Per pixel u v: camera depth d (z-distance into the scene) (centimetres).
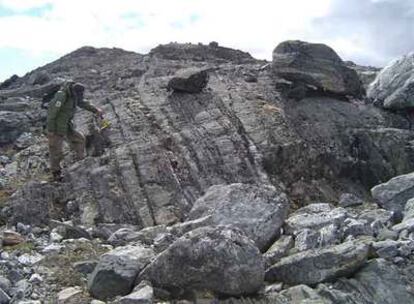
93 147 1266
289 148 1232
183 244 687
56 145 1176
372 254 750
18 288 690
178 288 686
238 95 1444
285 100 1443
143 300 642
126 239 884
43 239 913
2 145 1471
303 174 1234
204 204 895
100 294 689
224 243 684
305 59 1516
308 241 798
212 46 2319
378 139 1307
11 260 784
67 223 975
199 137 1259
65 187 1113
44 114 1577
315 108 1424
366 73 1755
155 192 1094
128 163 1165
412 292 691
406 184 998
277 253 780
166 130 1303
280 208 861
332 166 1274
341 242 800
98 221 1036
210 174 1169
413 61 1505
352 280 707
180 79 1452
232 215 852
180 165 1184
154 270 693
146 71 1856
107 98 1537
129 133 1304
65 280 732
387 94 1486
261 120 1326
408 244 766
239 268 679
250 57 2314
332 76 1494
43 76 2019
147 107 1420
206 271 678
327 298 681
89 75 1939
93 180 1121
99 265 709
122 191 1098
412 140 1319
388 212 935
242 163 1197
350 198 1145
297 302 674
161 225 965
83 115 1447
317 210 970
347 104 1473
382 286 693
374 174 1282
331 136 1330
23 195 1027
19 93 1866
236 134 1273
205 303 664
